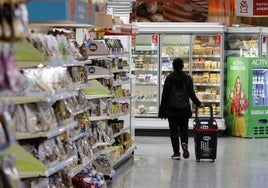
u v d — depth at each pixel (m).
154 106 16.03
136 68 15.91
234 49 16.36
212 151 11.85
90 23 5.77
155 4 17.89
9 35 3.29
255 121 15.45
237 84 15.64
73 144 7.22
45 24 5.52
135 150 13.40
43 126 5.79
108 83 10.57
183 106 11.88
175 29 15.59
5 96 5.62
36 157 5.75
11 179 3.26
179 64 11.94
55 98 6.05
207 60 16.09
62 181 6.45
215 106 15.98
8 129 3.50
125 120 12.37
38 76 5.92
